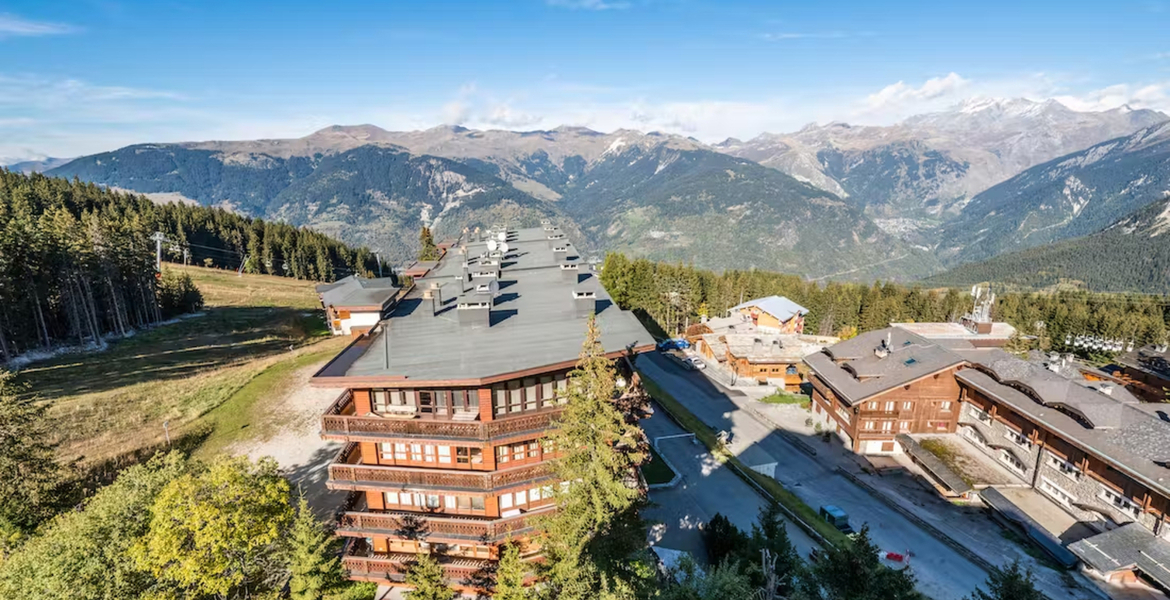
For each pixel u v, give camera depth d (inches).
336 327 3405.5
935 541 1679.4
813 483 2036.2
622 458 994.1
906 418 2240.4
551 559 1005.8
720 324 3821.4
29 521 1275.8
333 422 1086.4
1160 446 1546.5
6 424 1270.9
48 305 2864.2
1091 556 1462.8
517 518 1141.7
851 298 4507.9
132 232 3467.0
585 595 949.2
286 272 6235.2
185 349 2918.3
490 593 1182.3
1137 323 3791.8
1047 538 1635.1
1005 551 1627.7
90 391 2196.1
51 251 2815.0
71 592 989.2
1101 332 3841.0
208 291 4682.6
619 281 4205.2
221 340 3154.5
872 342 2571.4
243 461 1170.6
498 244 2586.1
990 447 2063.2
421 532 1155.9
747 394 2940.5
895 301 4355.3
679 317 4451.3
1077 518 1712.6
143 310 3459.6
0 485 1254.9
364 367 1097.4
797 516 1732.3
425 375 1043.9
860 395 2201.0
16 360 2512.3
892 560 1579.7
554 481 1043.3
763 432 2460.6
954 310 4360.2
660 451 2160.4
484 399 1099.9
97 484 1574.8
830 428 2480.3
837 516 1718.8
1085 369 3176.7
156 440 1845.5
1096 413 1728.6
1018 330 3934.5
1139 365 2955.2
